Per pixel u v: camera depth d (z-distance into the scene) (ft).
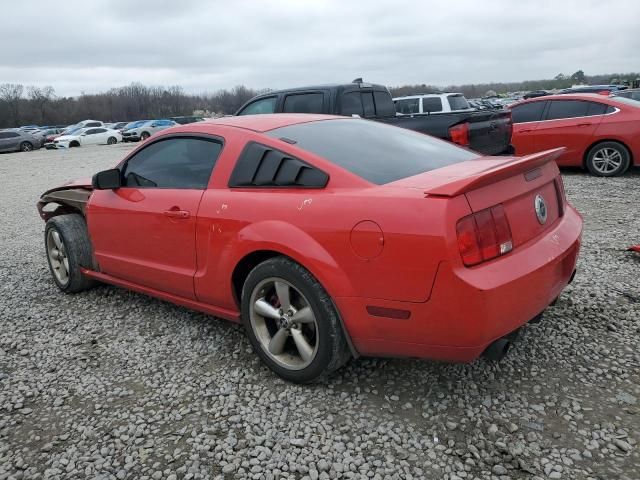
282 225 9.71
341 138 11.21
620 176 30.94
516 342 11.18
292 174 10.08
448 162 11.08
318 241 9.20
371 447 8.38
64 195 15.67
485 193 8.45
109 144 118.11
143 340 12.58
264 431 8.93
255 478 7.89
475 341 8.20
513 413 8.95
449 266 7.93
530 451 8.04
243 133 11.32
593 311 12.41
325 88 27.53
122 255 13.70
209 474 8.04
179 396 10.12
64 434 9.18
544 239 9.36
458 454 8.11
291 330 10.05
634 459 7.77
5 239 24.26
